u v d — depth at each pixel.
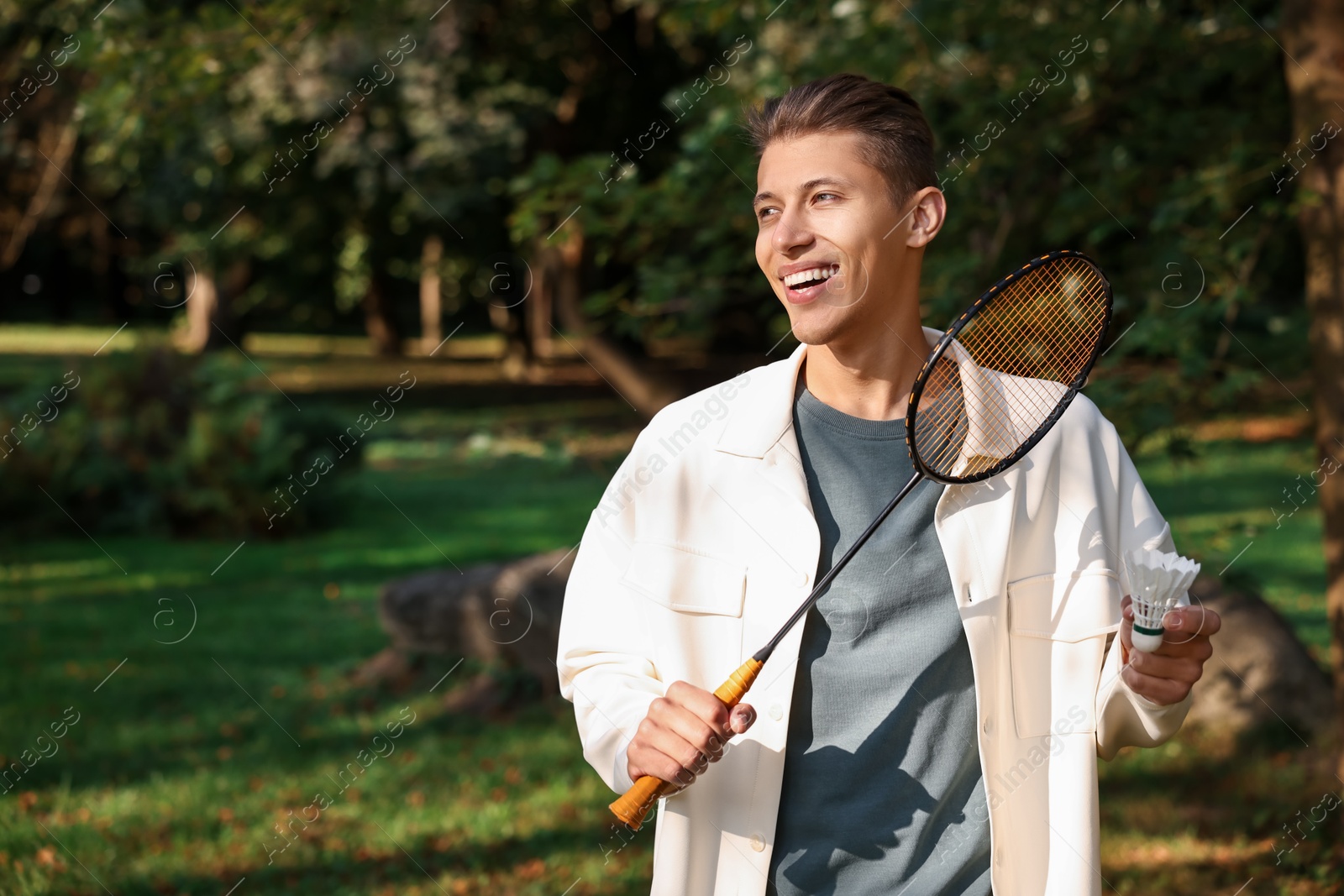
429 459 15.52
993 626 1.59
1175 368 3.81
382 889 4.48
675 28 5.68
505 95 16.14
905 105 1.66
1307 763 5.18
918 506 1.63
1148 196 4.77
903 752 1.57
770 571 1.63
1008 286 1.58
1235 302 3.85
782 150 1.65
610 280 17.80
